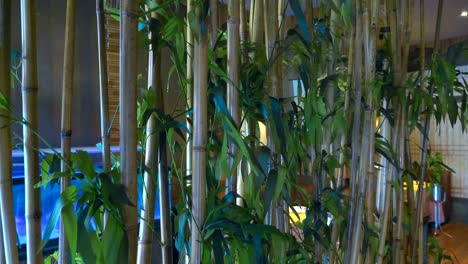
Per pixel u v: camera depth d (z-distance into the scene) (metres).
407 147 1.37
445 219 4.80
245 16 0.93
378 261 1.24
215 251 0.65
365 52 1.02
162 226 0.83
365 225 1.11
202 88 0.65
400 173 1.26
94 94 2.32
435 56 1.27
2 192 0.59
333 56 1.09
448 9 3.66
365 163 1.06
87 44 2.28
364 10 0.99
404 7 1.24
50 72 2.11
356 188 1.06
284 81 1.05
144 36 0.78
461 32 4.52
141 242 0.79
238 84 0.74
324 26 1.03
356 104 1.02
